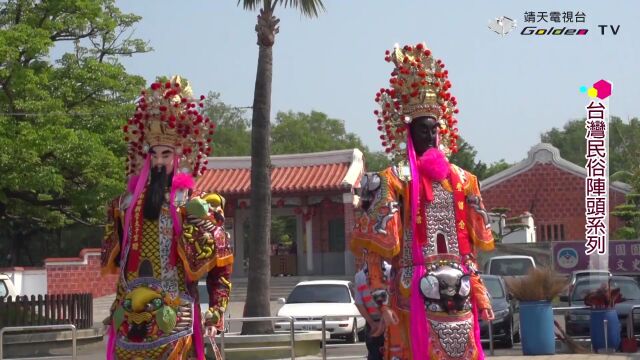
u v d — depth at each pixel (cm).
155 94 664
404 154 669
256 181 1656
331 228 3509
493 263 2473
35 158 2148
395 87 670
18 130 2181
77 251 4319
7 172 2158
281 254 3712
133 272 642
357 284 905
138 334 629
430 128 661
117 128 2334
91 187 2309
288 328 1908
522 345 1559
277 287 3366
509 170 3991
